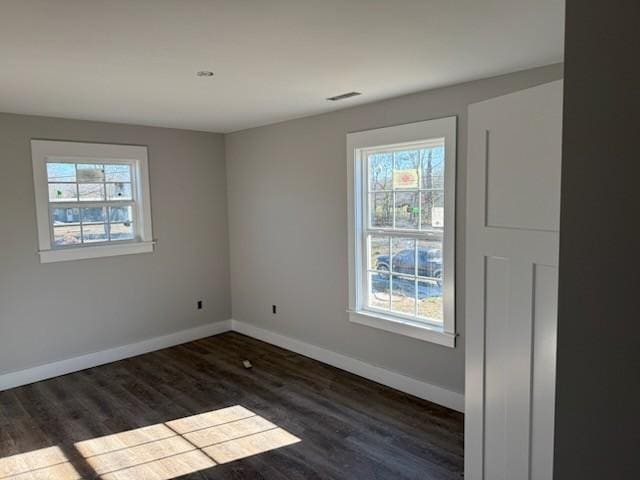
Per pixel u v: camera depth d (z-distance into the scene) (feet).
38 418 11.55
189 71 9.27
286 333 16.42
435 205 11.75
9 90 10.57
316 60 8.68
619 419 3.15
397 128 11.98
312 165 14.65
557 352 3.49
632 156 3.01
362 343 13.73
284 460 9.53
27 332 13.82
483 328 6.14
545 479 5.31
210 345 17.04
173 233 16.88
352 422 11.02
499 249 5.80
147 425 11.13
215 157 17.89
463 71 9.56
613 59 3.07
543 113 5.10
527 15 6.63
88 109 12.85
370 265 13.48
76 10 6.22
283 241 16.05
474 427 6.41
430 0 6.08
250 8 6.26
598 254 3.21
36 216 13.79
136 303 16.10
